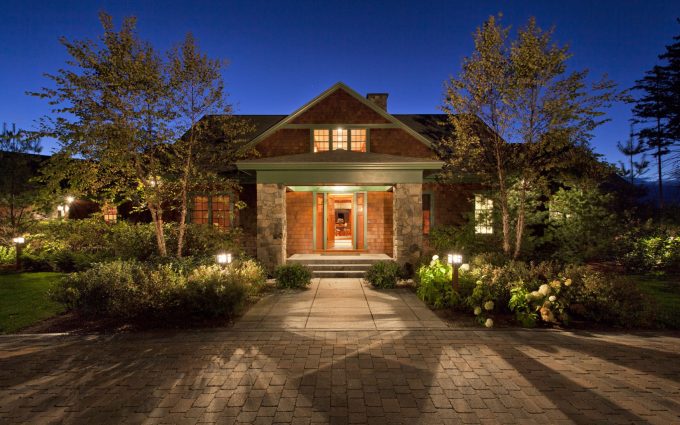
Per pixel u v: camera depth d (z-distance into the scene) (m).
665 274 11.80
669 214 17.81
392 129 15.15
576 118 10.27
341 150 14.22
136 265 8.71
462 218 15.19
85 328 7.05
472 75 10.91
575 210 12.34
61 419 3.88
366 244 15.27
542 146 10.67
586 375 4.84
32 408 4.10
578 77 10.24
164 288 7.30
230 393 4.40
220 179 11.63
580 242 12.47
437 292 8.55
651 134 30.97
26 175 15.73
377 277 10.66
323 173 12.41
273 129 15.00
